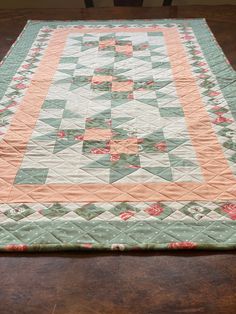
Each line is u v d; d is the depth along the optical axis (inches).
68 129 44.9
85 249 29.5
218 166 38.5
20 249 29.6
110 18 78.4
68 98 51.5
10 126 45.5
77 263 28.6
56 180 37.0
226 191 35.3
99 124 45.8
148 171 38.0
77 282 26.9
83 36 70.5
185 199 34.5
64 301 25.6
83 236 30.8
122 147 41.7
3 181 36.9
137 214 33.0
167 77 56.3
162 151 40.9
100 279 27.1
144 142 42.4
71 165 39.1
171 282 26.8
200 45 65.9
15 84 54.9
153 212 33.2
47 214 33.1
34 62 61.3
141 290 26.2
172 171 37.9
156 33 71.1
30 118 47.1
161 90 53.0
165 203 34.1
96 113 48.1
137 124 45.8
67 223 32.1
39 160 39.9
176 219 32.4
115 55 63.2
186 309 24.9
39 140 42.9
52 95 52.2
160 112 48.0
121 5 88.0
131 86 54.2
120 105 49.7
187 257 28.9
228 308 25.0
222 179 36.8
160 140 42.7
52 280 27.2
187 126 45.1
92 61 61.4
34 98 51.5
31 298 25.9
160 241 30.2
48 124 45.9
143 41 67.9
